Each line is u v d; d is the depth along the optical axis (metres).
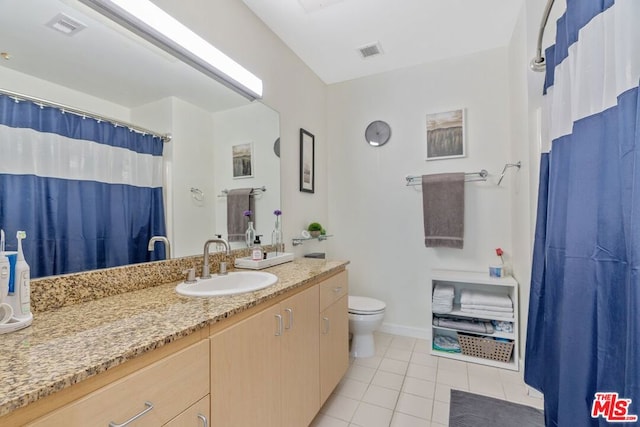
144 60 1.29
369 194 2.85
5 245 0.88
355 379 1.98
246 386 1.02
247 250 1.85
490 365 2.14
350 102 2.93
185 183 1.48
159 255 1.34
